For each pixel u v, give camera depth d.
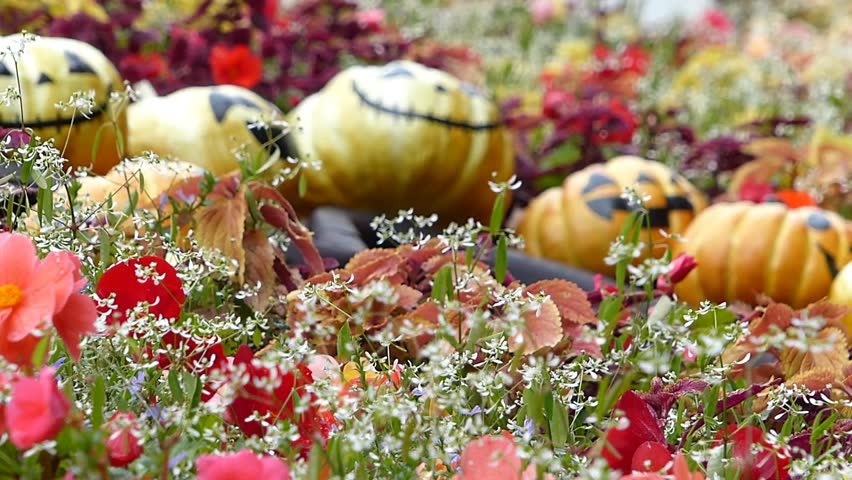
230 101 3.13
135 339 2.35
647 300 2.63
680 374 2.57
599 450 2.05
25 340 2.06
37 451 1.82
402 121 3.19
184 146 3.10
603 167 3.30
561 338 2.58
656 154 3.75
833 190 3.48
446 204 3.24
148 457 1.90
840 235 3.16
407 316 2.60
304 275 2.79
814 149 3.52
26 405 1.70
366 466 2.13
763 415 2.50
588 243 3.23
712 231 3.17
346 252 2.99
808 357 2.64
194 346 2.53
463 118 3.22
